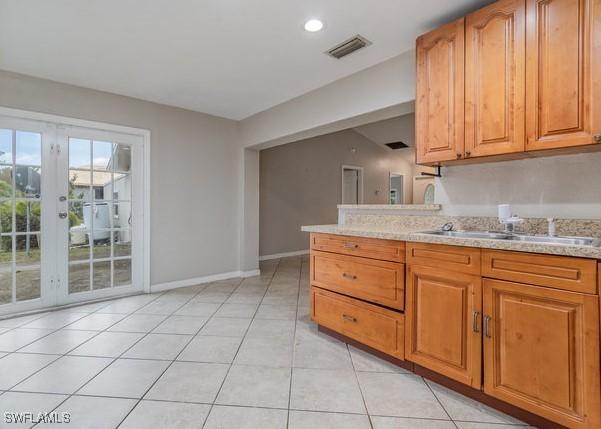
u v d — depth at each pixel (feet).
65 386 5.89
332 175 23.67
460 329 5.49
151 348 7.47
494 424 4.91
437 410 5.24
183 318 9.46
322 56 8.56
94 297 11.15
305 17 6.83
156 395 5.63
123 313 9.85
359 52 8.36
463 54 6.25
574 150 5.45
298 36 7.57
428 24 7.11
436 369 5.85
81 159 10.80
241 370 6.49
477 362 5.28
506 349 4.94
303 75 9.75
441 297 5.75
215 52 8.34
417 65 7.05
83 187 10.86
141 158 12.07
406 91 8.36
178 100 12.01
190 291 12.39
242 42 7.85
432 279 5.88
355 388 5.87
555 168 6.15
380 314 6.81
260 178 19.47
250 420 4.98
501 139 5.77
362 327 7.20
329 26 7.18
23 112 9.61
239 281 14.06
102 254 11.30
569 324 4.35
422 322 6.06
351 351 7.36
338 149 24.09
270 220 20.04
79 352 7.25
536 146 5.37
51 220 10.27
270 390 5.80
